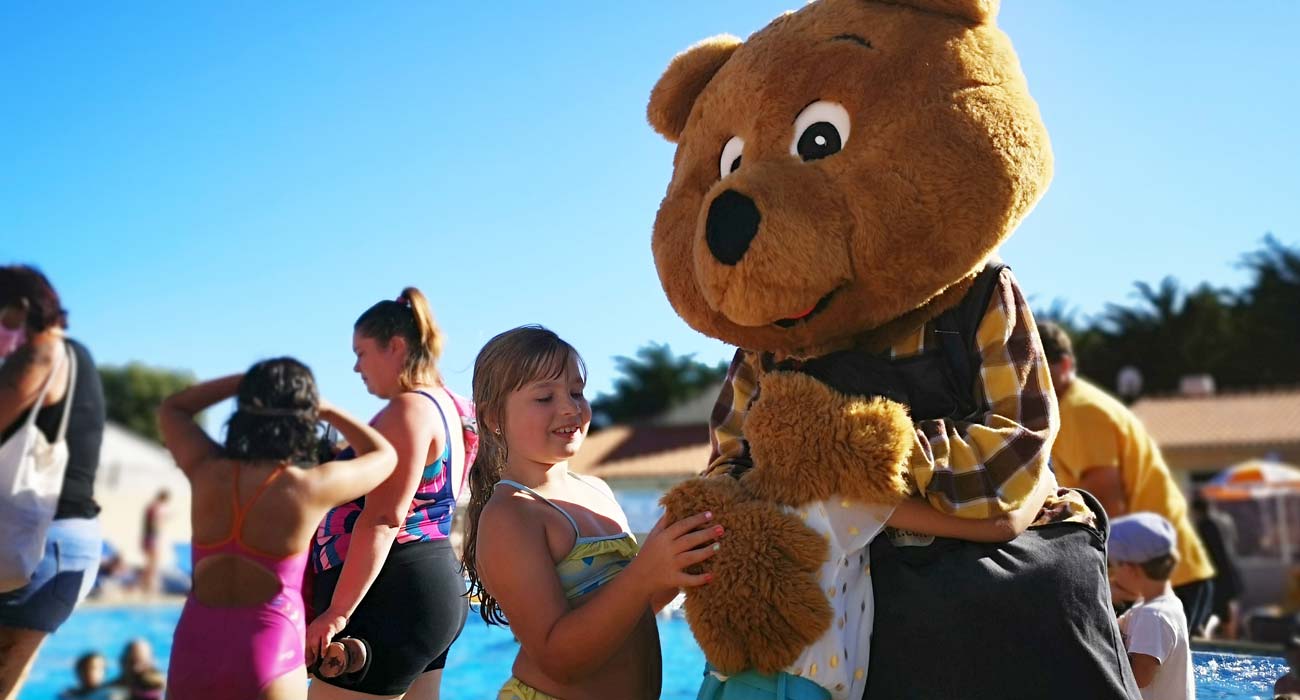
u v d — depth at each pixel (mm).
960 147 2133
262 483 3021
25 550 3418
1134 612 3043
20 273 3447
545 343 2596
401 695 3350
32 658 3617
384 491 3201
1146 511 4645
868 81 2230
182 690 2918
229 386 3289
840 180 2160
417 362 3535
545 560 2340
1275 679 3230
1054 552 2146
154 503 20594
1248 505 24125
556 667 2230
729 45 2699
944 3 2307
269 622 2965
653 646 2520
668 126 2760
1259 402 29281
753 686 2043
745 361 2629
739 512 2064
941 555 2115
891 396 2170
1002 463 2059
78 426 3645
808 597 1978
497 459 2658
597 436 32719
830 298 2188
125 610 17422
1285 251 40688
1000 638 2025
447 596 3420
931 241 2119
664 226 2492
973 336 2217
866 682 2064
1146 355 41094
